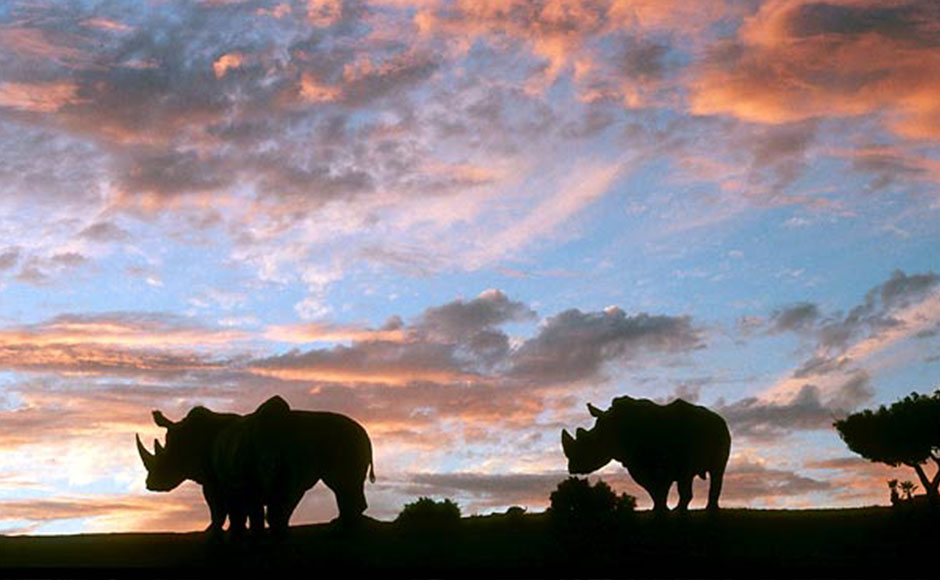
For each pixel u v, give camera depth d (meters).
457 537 20.89
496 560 18.66
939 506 24.56
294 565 18.72
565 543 20.06
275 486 20.97
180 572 18.20
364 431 22.00
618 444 24.53
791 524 22.97
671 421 24.41
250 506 21.38
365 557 19.20
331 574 17.89
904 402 37.31
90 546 20.94
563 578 17.28
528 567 17.91
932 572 17.50
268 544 20.48
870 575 17.33
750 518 23.80
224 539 21.44
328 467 21.38
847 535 21.75
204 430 22.45
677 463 24.16
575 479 20.84
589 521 20.38
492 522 22.25
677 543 20.50
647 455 24.25
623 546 19.91
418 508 21.62
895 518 23.53
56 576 17.80
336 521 22.14
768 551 19.72
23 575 17.77
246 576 17.95
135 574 18.12
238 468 21.19
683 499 24.22
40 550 20.42
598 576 17.39
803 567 17.86
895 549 19.86
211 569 18.52
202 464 22.28
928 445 36.72
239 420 22.05
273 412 21.19
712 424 24.61
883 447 37.19
